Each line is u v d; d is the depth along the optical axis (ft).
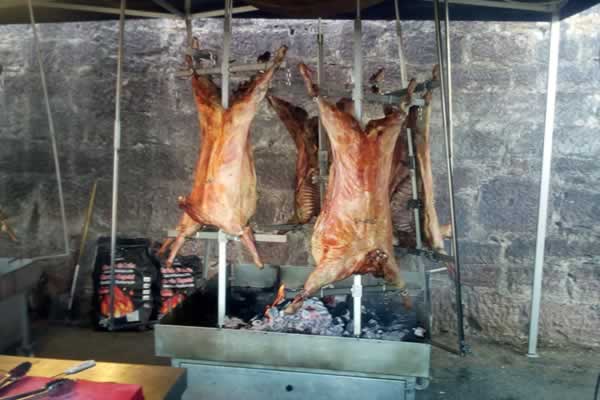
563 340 14.28
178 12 12.96
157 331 8.92
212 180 9.41
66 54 15.26
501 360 13.39
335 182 8.98
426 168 10.86
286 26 14.44
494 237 14.35
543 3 11.64
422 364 8.39
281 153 14.85
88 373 6.16
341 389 8.75
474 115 14.08
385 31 14.15
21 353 11.98
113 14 13.21
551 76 12.48
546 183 12.84
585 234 13.85
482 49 13.87
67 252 12.36
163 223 15.53
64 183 15.69
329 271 8.69
